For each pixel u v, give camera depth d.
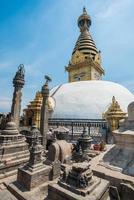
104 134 26.66
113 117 26.89
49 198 6.26
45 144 20.19
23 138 14.06
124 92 39.25
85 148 17.45
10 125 13.54
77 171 6.13
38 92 32.03
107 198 6.27
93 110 31.89
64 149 13.19
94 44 55.97
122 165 7.34
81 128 28.45
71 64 53.22
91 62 48.84
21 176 8.88
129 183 6.16
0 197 7.76
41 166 9.23
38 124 29.39
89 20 60.09
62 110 33.59
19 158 12.30
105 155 8.66
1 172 10.44
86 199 5.33
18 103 19.30
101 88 37.38
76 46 56.75
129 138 7.79
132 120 8.53
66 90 39.56
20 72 19.88
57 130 21.34
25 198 7.46
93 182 6.18
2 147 11.61
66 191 5.85
